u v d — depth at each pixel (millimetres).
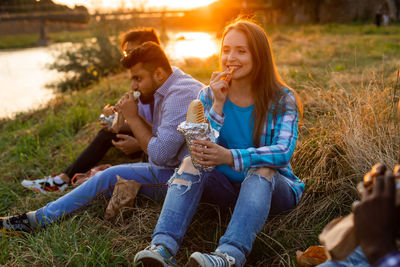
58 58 9734
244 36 2062
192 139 1870
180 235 1866
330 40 13680
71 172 3238
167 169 2490
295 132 2068
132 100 2631
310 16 38656
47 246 2129
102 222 2418
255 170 1949
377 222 983
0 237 2352
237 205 1861
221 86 2049
